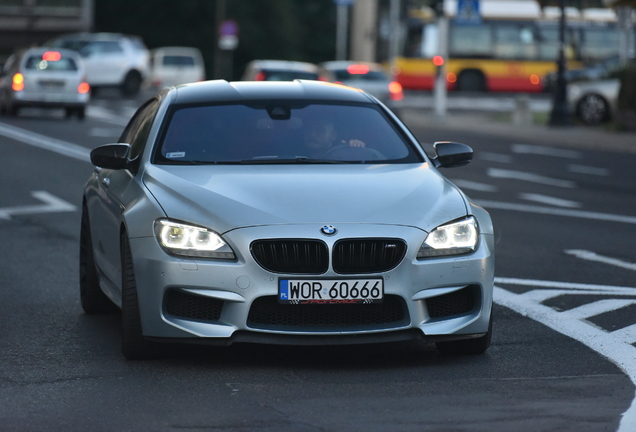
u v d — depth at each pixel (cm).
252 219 1662
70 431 1348
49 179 4712
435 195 1784
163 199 1734
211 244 1652
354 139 2006
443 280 1683
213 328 1648
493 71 13750
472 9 9075
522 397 1517
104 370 1684
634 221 3812
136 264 1688
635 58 8738
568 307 2256
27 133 6900
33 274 2638
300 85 2191
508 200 4397
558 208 4156
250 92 2125
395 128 2073
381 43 15162
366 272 1650
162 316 1664
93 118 8562
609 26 13725
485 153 6650
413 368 1709
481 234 1752
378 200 1730
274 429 1348
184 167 1878
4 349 1845
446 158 2039
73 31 15938
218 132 1986
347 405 1468
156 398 1510
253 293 1634
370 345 1884
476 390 1561
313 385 1589
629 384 1598
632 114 8306
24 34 15888
